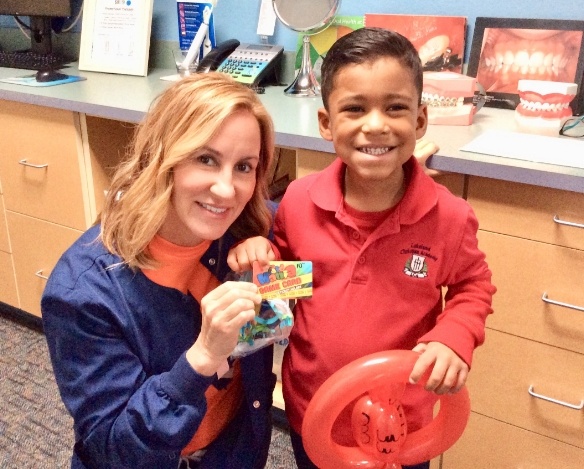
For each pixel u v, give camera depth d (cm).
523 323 130
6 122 198
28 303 223
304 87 192
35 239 210
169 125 86
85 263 93
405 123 85
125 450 87
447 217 93
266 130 93
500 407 140
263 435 108
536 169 116
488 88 172
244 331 92
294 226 100
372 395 93
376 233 92
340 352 96
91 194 190
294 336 103
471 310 93
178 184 86
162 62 240
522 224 123
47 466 165
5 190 209
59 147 189
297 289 92
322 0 180
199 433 105
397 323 95
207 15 211
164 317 95
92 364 90
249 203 101
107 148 190
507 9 170
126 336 92
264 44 213
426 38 179
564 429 133
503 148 129
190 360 84
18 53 247
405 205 91
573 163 118
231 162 85
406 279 94
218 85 87
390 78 83
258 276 92
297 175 147
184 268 96
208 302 81
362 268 94
